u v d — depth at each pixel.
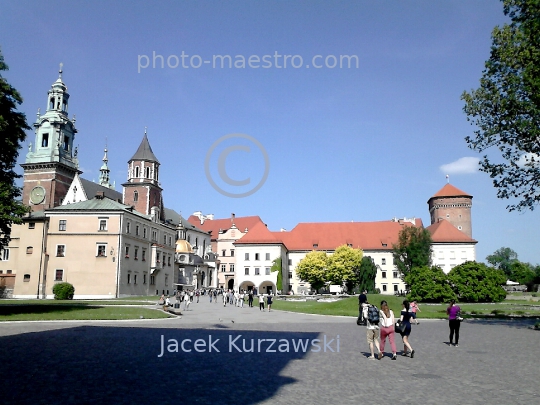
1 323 29.23
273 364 15.72
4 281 76.25
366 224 130.50
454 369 15.06
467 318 41.38
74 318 32.47
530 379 13.44
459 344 22.19
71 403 10.09
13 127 35.50
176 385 12.08
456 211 133.88
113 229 75.38
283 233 131.00
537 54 30.11
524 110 31.97
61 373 13.20
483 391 11.85
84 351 17.64
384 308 17.38
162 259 93.56
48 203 101.31
